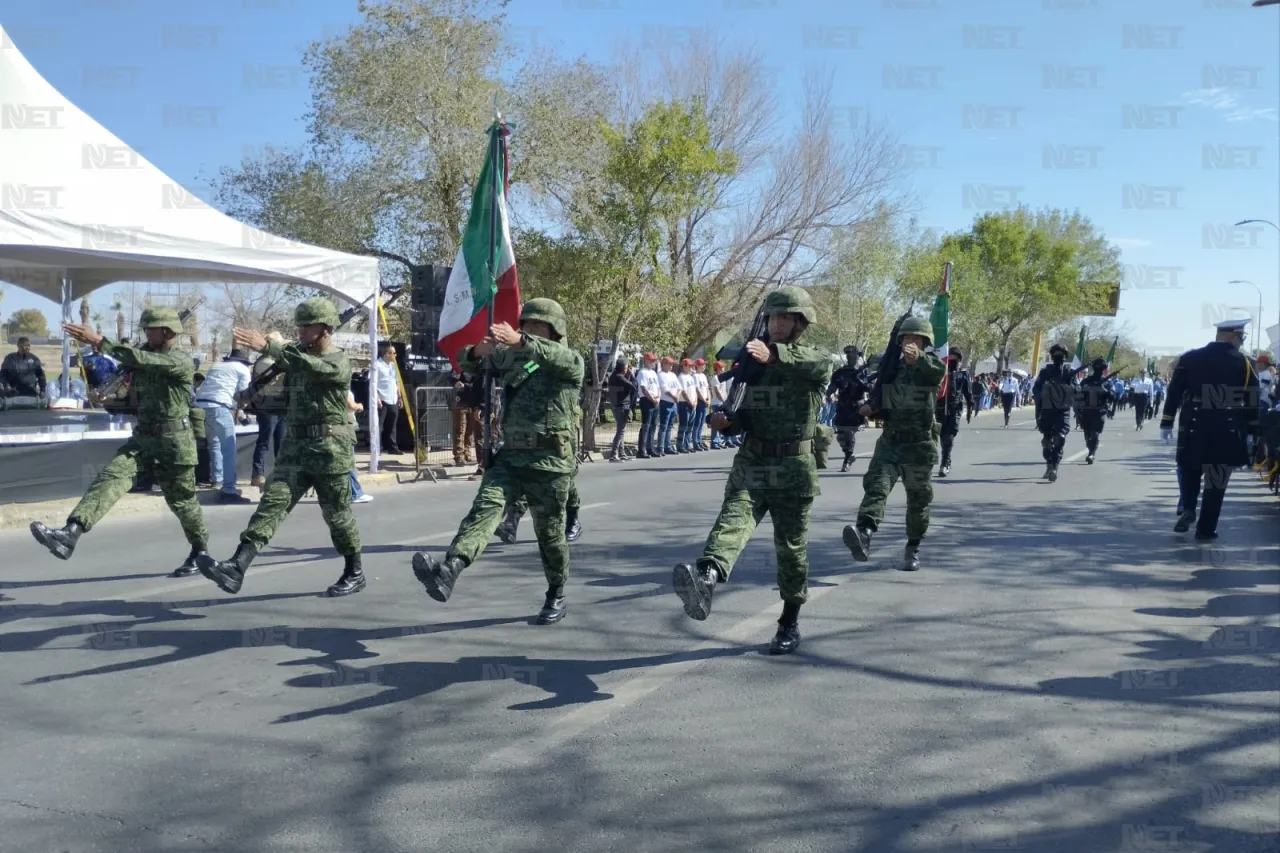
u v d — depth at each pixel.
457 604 6.69
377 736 4.38
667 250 27.69
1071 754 4.25
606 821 3.62
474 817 3.64
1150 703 4.87
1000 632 6.11
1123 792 3.90
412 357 17.62
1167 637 6.02
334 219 22.23
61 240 10.45
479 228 9.43
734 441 21.73
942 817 3.68
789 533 5.45
